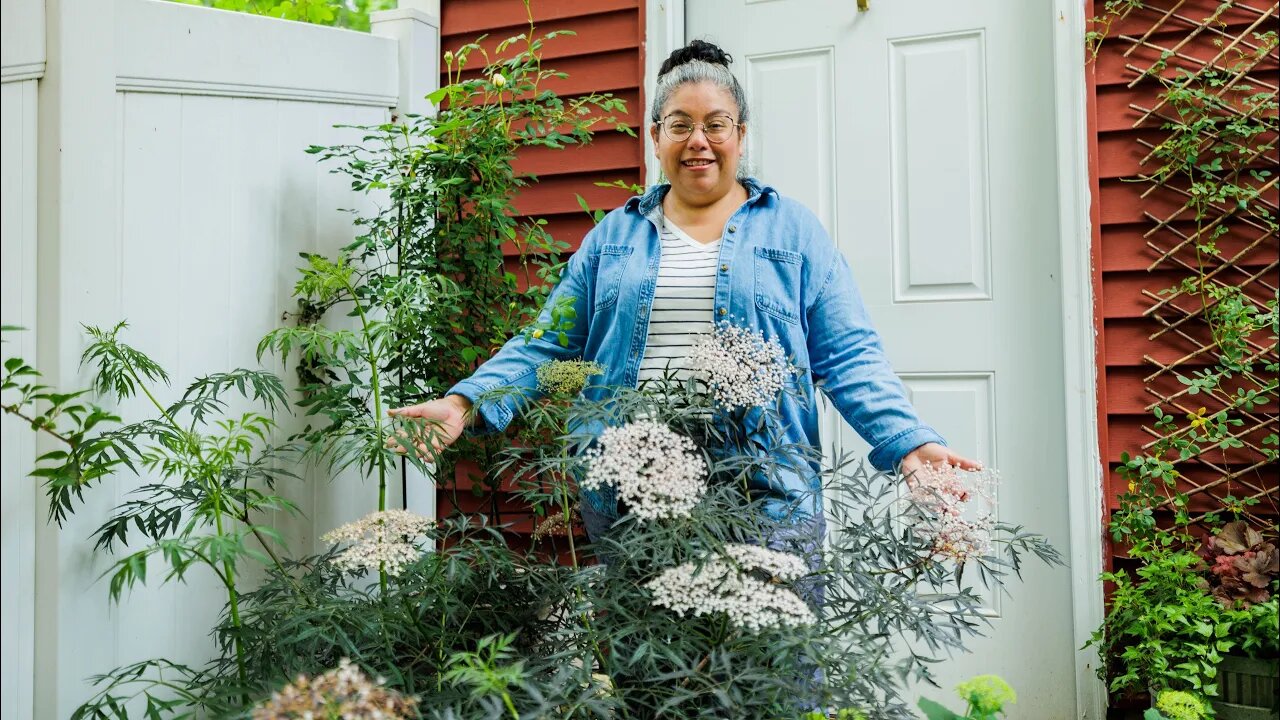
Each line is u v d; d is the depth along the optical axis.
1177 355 2.50
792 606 1.38
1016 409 2.63
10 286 1.78
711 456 1.68
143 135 1.97
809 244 1.92
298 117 2.32
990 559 1.59
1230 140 2.46
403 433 1.96
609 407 1.68
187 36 2.04
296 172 2.32
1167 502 2.47
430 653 1.70
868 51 2.80
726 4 2.97
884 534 1.59
